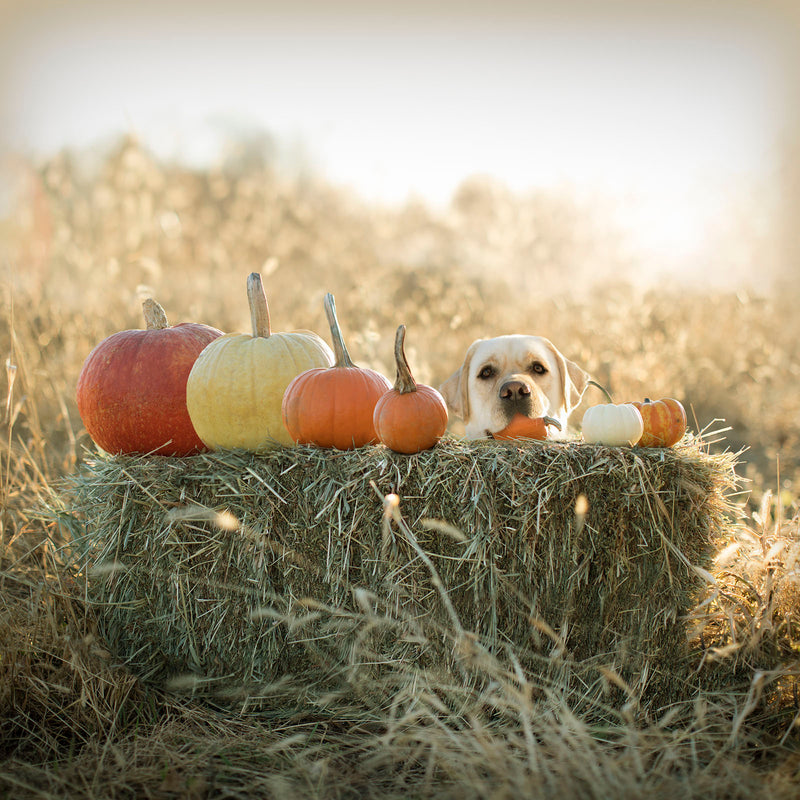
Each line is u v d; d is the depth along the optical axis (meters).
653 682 1.57
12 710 1.54
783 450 2.74
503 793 1.31
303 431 1.64
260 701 1.60
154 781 1.41
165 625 1.63
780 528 1.75
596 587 1.56
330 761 1.46
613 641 1.57
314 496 1.57
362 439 1.64
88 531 1.71
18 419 2.48
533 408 1.79
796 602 1.62
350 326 3.44
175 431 1.76
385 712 1.57
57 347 2.74
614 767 1.34
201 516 1.59
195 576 1.61
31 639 1.62
